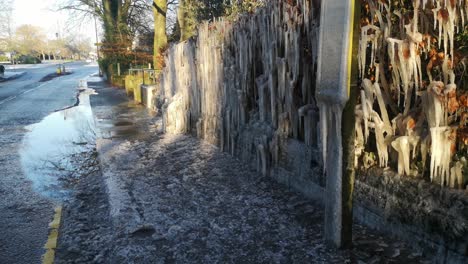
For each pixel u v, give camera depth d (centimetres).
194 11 1302
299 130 453
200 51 735
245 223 375
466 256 259
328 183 315
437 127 275
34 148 806
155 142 779
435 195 281
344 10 278
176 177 533
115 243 350
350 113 291
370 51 337
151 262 314
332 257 304
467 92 276
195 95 789
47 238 378
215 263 308
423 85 299
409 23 294
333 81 292
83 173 611
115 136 868
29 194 517
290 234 348
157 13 1591
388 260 293
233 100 611
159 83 1255
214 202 432
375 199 337
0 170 640
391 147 325
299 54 425
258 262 306
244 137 573
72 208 455
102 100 1731
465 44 280
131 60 2695
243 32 564
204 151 672
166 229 371
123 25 2731
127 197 464
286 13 436
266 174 513
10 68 5431
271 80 479
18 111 1412
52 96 1975
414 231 300
